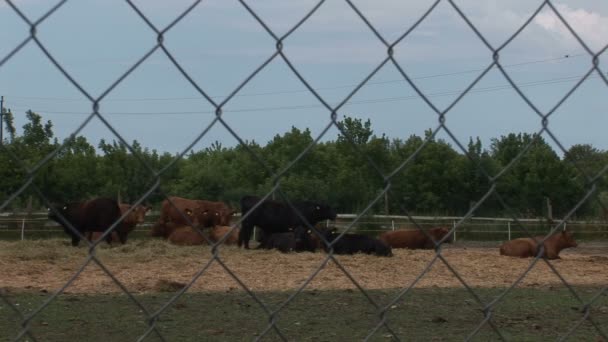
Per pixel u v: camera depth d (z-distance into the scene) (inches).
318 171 869.8
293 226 866.1
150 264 657.0
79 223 823.7
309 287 529.0
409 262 708.0
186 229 896.9
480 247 1106.1
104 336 355.9
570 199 731.4
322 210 869.8
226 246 900.6
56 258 692.1
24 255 687.7
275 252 805.9
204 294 485.1
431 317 417.7
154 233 972.6
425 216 856.9
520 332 381.1
